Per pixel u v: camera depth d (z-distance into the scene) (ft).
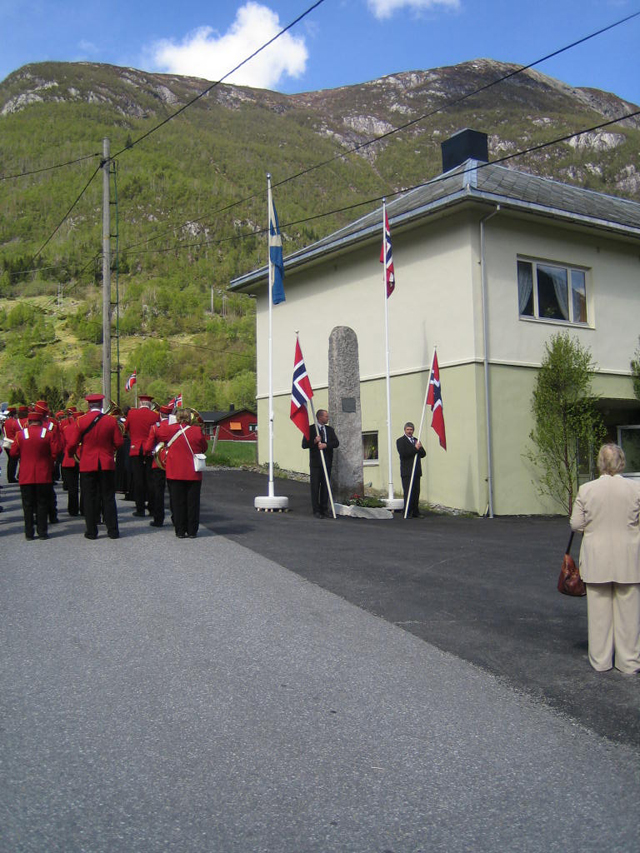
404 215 58.75
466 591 26.53
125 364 371.35
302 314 74.08
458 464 57.36
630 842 11.09
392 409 63.36
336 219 614.75
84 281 526.16
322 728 14.87
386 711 15.78
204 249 541.75
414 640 20.62
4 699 16.07
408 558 32.45
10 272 540.52
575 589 19.11
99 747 13.91
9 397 334.65
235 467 83.35
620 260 66.74
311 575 28.04
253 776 12.91
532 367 59.47
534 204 57.41
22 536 36.78
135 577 27.20
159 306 461.78
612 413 70.38
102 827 11.28
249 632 20.80
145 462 43.14
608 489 18.65
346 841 11.01
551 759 13.75
